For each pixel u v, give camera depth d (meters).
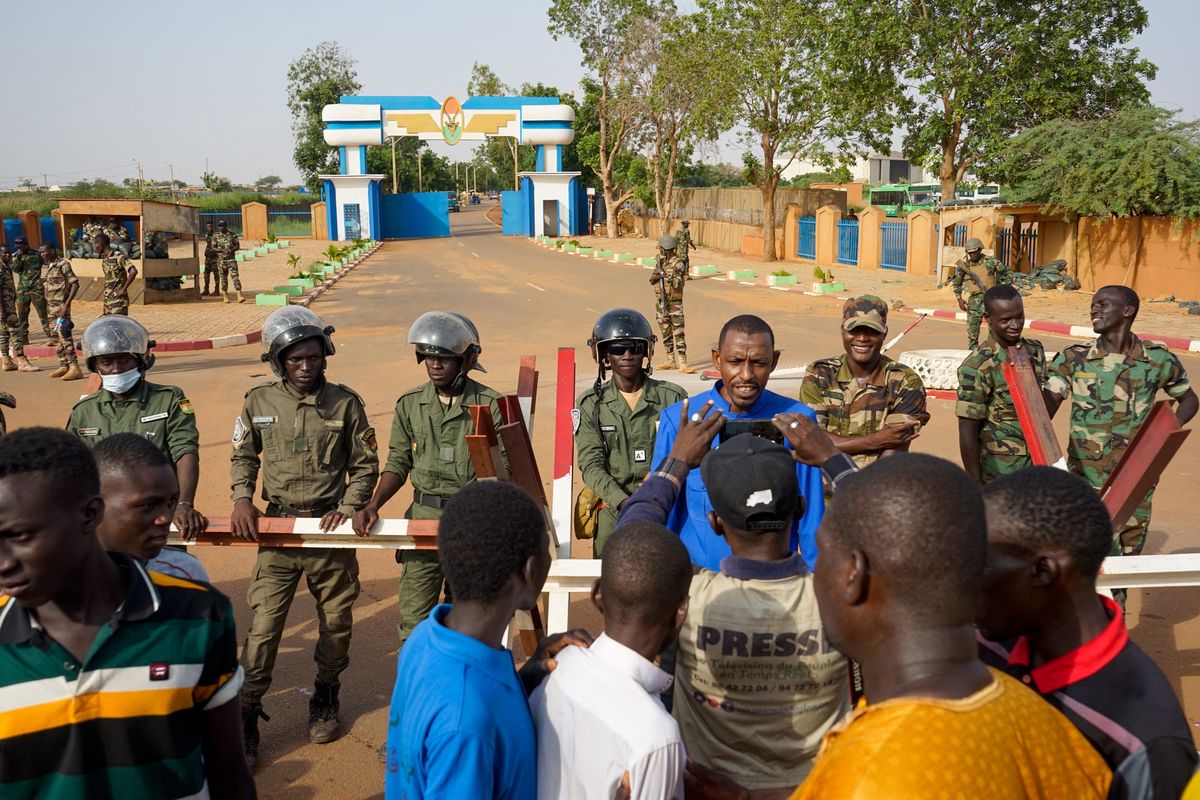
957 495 1.59
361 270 34.34
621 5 47.25
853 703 2.51
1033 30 24.98
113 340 4.34
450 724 2.02
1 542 1.91
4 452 1.93
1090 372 5.21
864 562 1.59
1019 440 5.14
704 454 3.13
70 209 23.19
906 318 20.03
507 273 32.53
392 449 4.64
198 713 2.22
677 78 39.72
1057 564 1.86
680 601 2.19
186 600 2.17
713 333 18.12
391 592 6.22
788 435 2.91
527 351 15.88
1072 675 1.88
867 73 27.05
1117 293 5.13
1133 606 5.82
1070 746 1.56
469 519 2.16
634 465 4.74
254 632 4.25
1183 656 5.13
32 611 2.04
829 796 1.40
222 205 65.56
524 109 50.19
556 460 4.04
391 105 50.06
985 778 1.39
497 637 2.21
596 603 2.26
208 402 11.95
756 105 34.53
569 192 52.19
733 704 2.48
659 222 46.88
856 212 37.22
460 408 4.52
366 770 4.18
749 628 2.43
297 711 4.71
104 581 2.10
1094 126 22.08
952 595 1.56
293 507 4.48
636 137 49.12
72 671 2.03
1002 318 5.11
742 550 2.51
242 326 19.05
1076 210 21.86
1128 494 3.49
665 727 2.05
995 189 42.75
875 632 1.61
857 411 4.88
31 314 22.03
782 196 39.41
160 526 2.79
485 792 2.00
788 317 20.12
